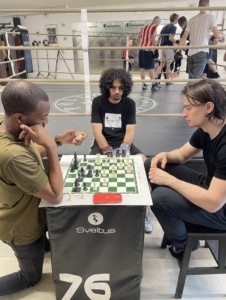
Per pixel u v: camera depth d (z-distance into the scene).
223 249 1.15
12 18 8.33
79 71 8.40
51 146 1.00
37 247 1.18
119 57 8.09
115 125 1.92
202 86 1.05
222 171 1.03
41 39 8.29
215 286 1.30
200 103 1.05
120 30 7.71
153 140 2.47
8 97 0.92
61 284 1.16
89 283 1.16
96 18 7.66
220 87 1.07
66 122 3.02
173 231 1.18
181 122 3.00
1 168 0.95
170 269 1.40
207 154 1.22
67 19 7.86
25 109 0.93
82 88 5.32
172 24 4.92
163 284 1.31
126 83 1.81
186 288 1.29
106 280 1.15
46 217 1.08
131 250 1.08
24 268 1.21
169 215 1.14
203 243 1.56
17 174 0.93
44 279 1.34
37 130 0.98
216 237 1.13
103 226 1.03
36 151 1.11
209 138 1.19
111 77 1.79
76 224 1.03
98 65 8.29
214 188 1.04
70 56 8.23
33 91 0.94
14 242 1.13
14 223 1.09
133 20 7.46
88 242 1.07
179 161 1.42
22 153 0.95
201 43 3.40
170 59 5.23
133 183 1.14
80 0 6.25
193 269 1.19
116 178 1.19
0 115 2.29
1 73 6.06
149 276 1.36
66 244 1.07
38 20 8.09
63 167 1.30
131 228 1.04
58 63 8.44
